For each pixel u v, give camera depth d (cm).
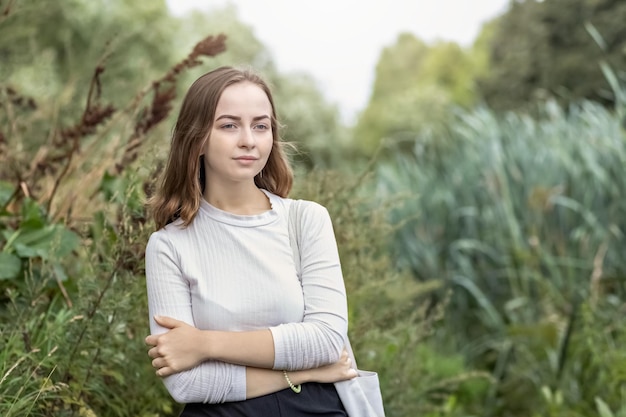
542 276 578
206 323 199
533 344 505
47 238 299
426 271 634
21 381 250
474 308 611
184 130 206
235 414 195
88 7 907
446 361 482
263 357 194
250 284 200
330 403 203
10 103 374
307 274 207
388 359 360
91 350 259
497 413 472
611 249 561
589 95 1530
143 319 291
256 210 211
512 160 627
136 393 281
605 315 473
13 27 461
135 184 268
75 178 368
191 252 203
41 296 278
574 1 1574
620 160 573
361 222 376
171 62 1077
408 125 2397
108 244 298
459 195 657
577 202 593
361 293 347
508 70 1725
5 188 334
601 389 437
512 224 582
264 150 206
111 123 361
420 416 376
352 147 2198
